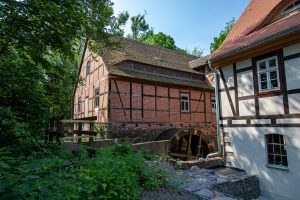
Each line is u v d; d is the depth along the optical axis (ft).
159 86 47.60
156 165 17.84
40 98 19.45
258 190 25.72
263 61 26.58
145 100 45.14
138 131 42.96
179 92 50.80
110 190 10.81
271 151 25.75
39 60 21.80
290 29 21.76
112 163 13.24
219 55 29.91
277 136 25.41
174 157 49.32
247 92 28.19
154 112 46.03
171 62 59.00
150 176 14.76
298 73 23.03
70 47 22.41
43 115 18.78
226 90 31.09
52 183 8.84
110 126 39.81
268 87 25.95
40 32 19.22
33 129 17.44
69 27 19.65
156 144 33.17
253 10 37.50
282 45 24.26
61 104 25.03
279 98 24.63
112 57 46.85
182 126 50.19
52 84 23.47
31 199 7.52
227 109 30.83
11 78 17.47
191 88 52.37
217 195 15.26
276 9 29.12
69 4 19.57
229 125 30.35
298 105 22.86
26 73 18.78
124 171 12.82
